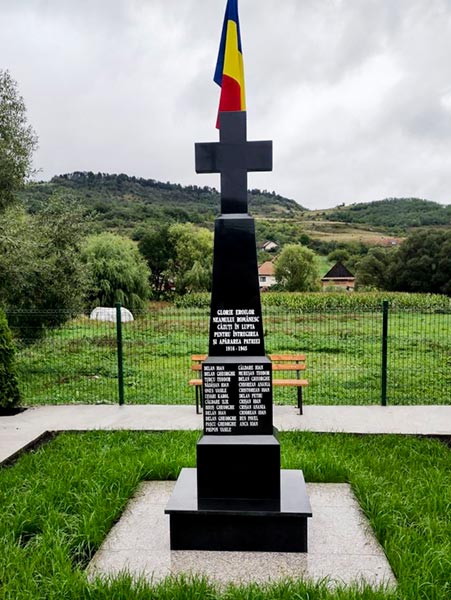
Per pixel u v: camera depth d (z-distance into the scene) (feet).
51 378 35.83
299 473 15.17
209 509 12.82
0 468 18.25
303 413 25.29
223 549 12.92
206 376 13.60
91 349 46.55
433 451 19.56
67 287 37.99
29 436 22.22
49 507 14.20
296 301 86.02
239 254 13.74
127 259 83.61
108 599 10.46
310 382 34.86
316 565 12.22
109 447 20.11
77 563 12.27
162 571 11.99
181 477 14.88
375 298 87.30
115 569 12.04
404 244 149.28
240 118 13.66
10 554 11.87
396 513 13.87
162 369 39.73
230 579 11.64
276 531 12.82
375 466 17.54
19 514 13.66
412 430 22.47
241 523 12.86
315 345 52.60
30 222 38.17
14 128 37.09
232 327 13.76
